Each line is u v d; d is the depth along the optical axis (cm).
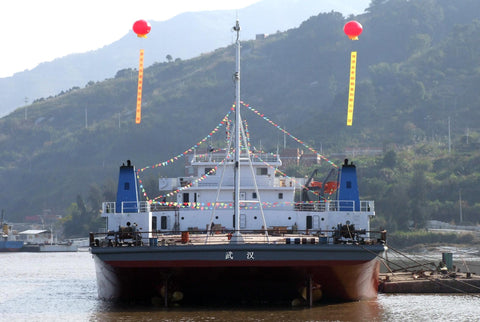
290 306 4488
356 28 4784
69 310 4606
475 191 17688
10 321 4206
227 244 4197
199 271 4266
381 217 16388
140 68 5188
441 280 5747
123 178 5084
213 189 5750
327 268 4309
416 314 4419
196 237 5019
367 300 4928
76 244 17512
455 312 4528
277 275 4294
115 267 4300
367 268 4519
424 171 19138
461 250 14025
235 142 4541
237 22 4628
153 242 4312
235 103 4588
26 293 5831
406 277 6053
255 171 5931
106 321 4034
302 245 4234
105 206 5231
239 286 4388
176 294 4478
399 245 15138
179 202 5891
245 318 4072
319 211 5397
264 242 4544
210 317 4097
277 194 5772
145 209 5203
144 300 4600
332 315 4222
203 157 6153
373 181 18188
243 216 5356
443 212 17038
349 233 4459
